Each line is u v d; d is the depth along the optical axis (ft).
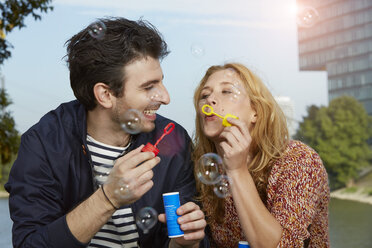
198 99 5.37
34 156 4.33
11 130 21.33
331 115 59.98
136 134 4.70
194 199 4.95
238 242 4.75
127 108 4.28
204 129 4.94
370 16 67.46
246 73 5.09
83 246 3.75
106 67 4.16
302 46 83.20
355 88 67.21
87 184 4.51
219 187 4.72
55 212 4.25
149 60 4.21
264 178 4.89
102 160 4.63
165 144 4.85
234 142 4.34
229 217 4.92
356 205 45.80
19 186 4.21
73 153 4.45
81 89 4.35
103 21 4.23
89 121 4.57
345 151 57.11
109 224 4.67
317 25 78.84
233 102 4.88
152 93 4.27
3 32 18.16
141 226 4.29
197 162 4.88
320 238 5.10
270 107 5.02
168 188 4.77
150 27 4.34
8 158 21.62
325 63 75.56
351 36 70.44
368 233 28.89
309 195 4.48
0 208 44.04
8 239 22.57
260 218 4.20
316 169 4.61
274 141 4.99
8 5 17.83
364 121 59.98
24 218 4.09
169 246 4.36
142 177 3.68
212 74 5.17
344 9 72.23
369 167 57.16
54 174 4.36
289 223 4.28
